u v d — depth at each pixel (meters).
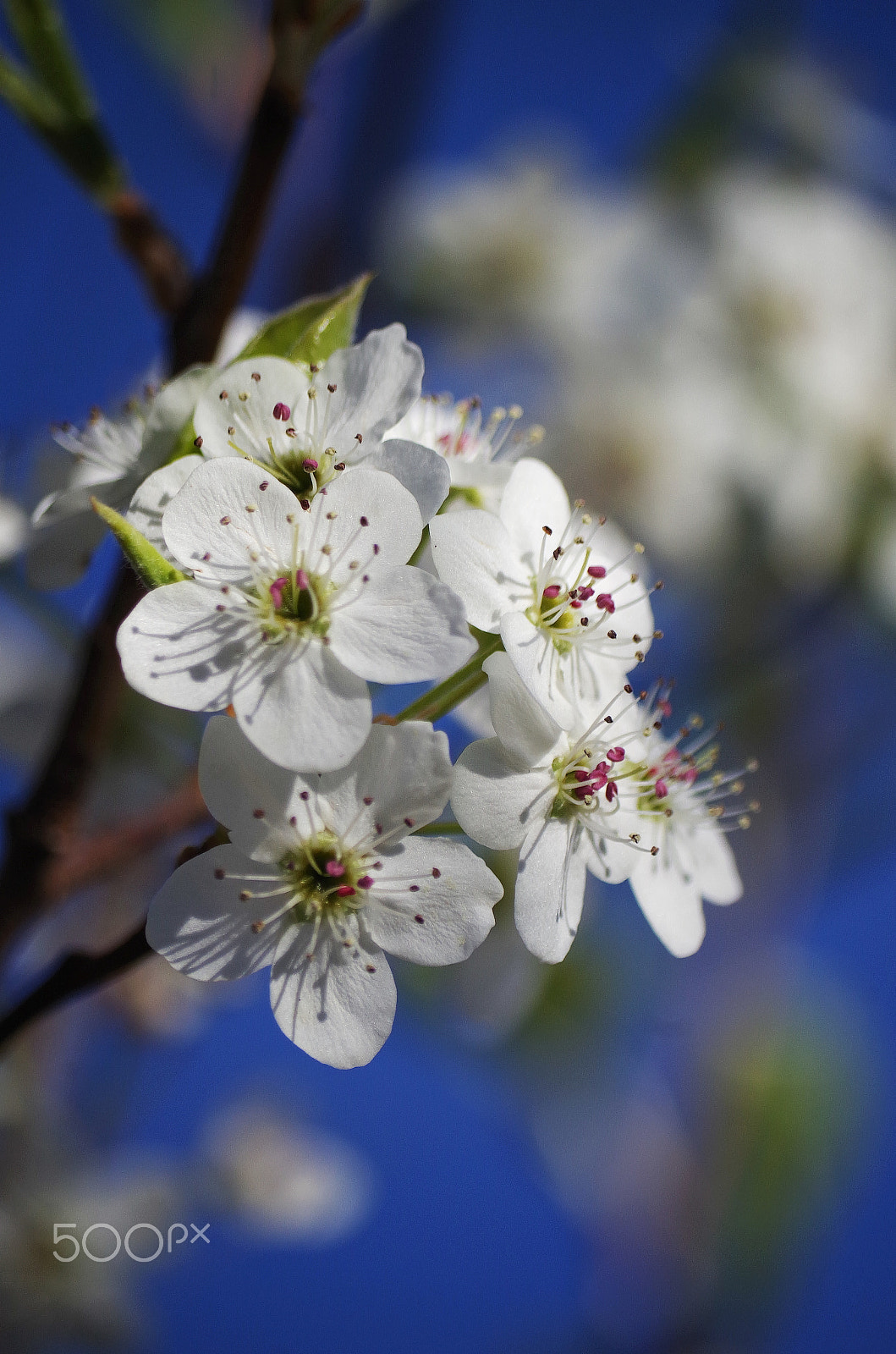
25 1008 0.18
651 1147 0.31
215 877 0.18
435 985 0.29
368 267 0.28
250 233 0.19
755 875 0.31
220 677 0.17
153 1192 0.28
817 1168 0.30
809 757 0.31
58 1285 0.27
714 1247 0.30
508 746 0.18
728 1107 0.31
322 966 0.18
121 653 0.17
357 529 0.18
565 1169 0.31
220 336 0.19
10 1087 0.27
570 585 0.19
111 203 0.20
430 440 0.20
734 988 0.31
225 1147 0.31
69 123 0.20
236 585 0.18
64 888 0.20
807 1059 0.30
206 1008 0.28
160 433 0.18
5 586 0.21
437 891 0.18
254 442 0.18
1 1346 0.26
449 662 0.17
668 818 0.19
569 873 0.18
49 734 0.25
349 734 0.17
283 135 0.19
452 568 0.18
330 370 0.18
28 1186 0.27
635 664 0.19
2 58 0.19
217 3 0.28
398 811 0.18
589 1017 0.30
